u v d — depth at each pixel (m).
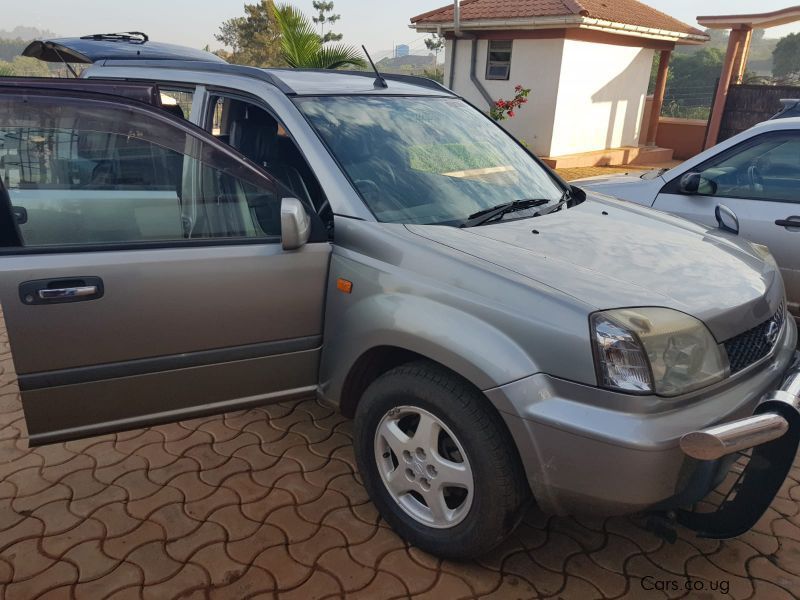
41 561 2.51
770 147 4.29
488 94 14.40
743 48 14.19
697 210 4.43
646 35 14.54
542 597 2.40
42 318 2.33
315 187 3.19
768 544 2.71
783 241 4.12
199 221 2.56
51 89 2.40
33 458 3.17
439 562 2.55
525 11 13.39
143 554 2.56
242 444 3.32
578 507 2.16
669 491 2.06
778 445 2.20
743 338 2.38
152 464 3.14
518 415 2.12
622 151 15.14
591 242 2.70
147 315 2.46
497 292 2.24
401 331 2.38
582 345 2.06
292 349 2.73
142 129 2.51
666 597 2.42
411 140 3.21
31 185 2.35
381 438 2.63
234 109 3.39
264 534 2.69
